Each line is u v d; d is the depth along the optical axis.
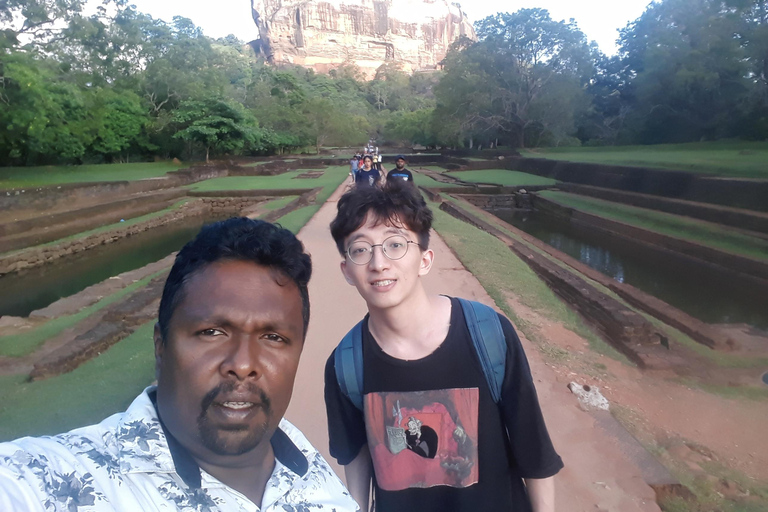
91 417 4.23
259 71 84.06
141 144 41.25
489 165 44.34
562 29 45.97
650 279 14.26
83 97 28.97
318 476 1.10
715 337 7.72
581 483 3.34
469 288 8.00
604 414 4.46
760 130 33.25
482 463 1.64
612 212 22.53
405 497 1.69
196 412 0.92
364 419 1.71
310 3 132.62
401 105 103.81
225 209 27.83
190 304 0.96
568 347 6.41
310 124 62.34
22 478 0.76
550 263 10.47
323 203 18.83
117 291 10.55
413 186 1.70
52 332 7.81
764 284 12.84
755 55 31.69
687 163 25.28
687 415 5.25
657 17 40.50
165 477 0.89
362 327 1.75
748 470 4.26
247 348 0.94
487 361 1.61
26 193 20.14
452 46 51.97
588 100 47.56
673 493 3.47
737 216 17.16
